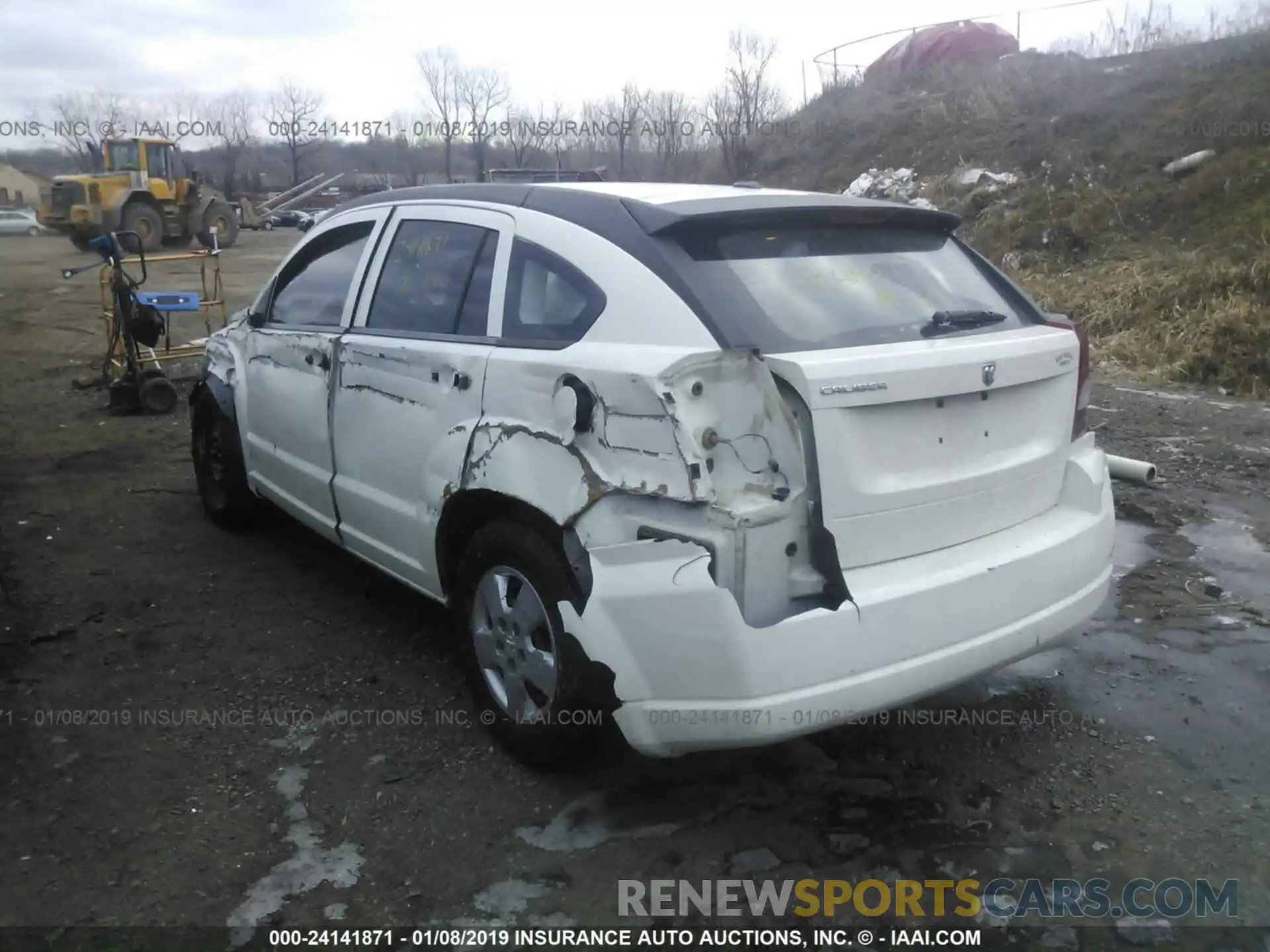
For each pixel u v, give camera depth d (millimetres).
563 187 3494
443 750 3416
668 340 2836
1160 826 3035
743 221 3098
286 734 3521
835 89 25375
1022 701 3752
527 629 3189
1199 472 6516
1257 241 12109
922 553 2918
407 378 3660
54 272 21281
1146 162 15500
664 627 2668
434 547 3559
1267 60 16516
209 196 28578
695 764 3342
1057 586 3174
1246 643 4207
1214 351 9906
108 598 4605
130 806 3104
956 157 18641
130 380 8219
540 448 3027
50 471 6594
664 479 2668
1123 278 12430
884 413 2795
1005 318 3385
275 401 4621
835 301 3039
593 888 2771
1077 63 20516
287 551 5227
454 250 3693
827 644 2660
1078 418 3445
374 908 2689
